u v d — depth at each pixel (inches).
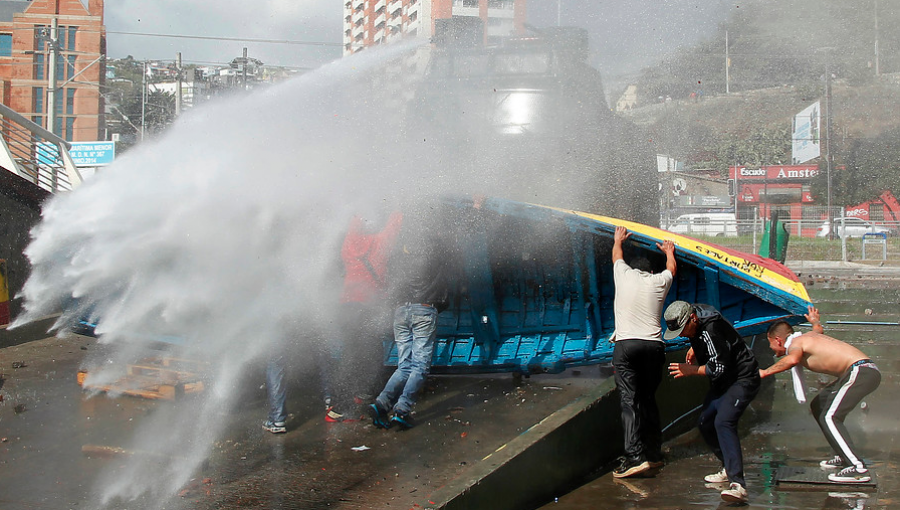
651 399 221.8
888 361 340.5
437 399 251.8
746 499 191.5
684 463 231.1
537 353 275.1
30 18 2234.3
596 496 199.0
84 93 2213.3
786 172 1567.4
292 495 170.1
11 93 2224.4
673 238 238.2
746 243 1004.6
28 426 212.4
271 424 215.6
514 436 213.0
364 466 189.8
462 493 163.6
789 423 274.1
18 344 335.0
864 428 259.8
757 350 354.3
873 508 185.9
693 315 203.8
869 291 526.6
